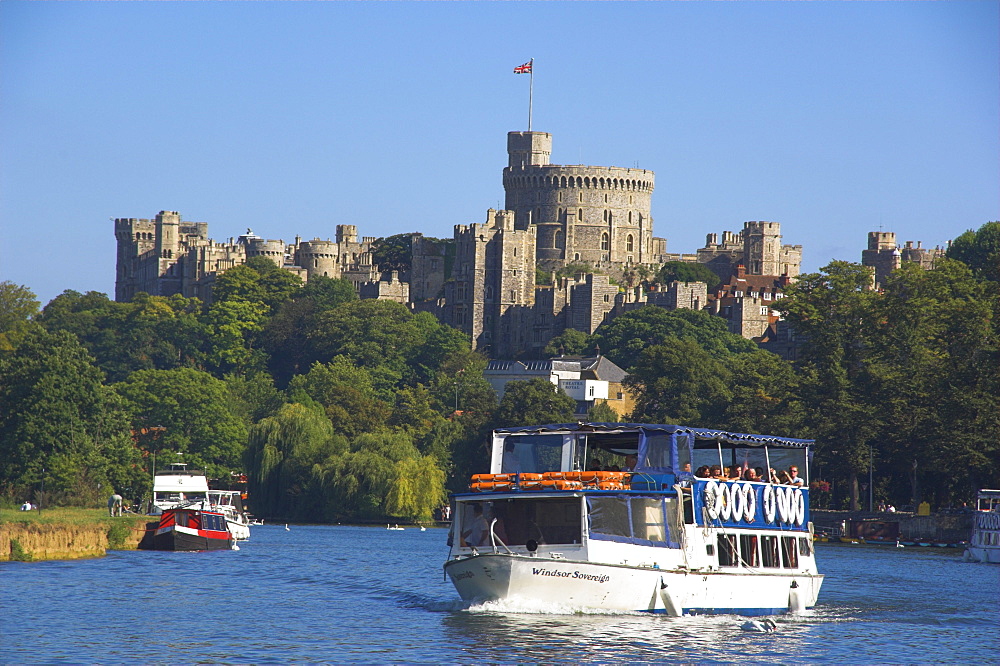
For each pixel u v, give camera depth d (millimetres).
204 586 151500
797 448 133500
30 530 176250
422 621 123312
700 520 121750
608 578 116000
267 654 107688
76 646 110438
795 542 131500
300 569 178000
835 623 127750
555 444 122125
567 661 105125
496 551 118750
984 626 128750
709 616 122000
